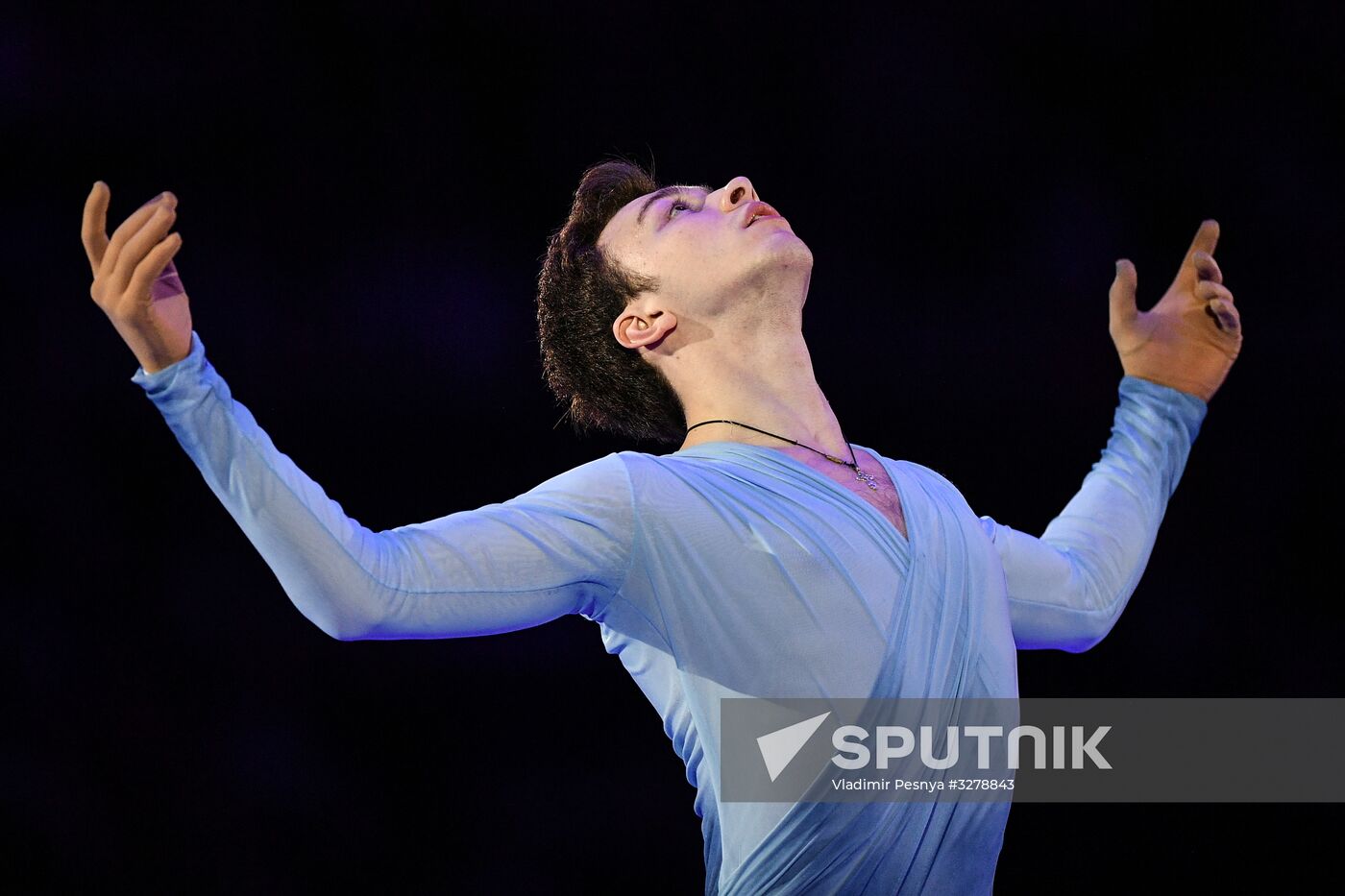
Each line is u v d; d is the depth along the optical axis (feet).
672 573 24.76
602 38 55.16
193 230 53.21
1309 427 55.98
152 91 53.06
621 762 54.08
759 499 25.36
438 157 54.34
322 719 53.52
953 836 24.99
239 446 22.16
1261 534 55.57
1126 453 32.24
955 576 25.86
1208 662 54.80
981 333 56.03
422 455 53.67
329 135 53.83
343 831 52.60
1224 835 53.26
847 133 56.49
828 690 24.31
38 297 53.67
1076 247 56.54
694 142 55.77
